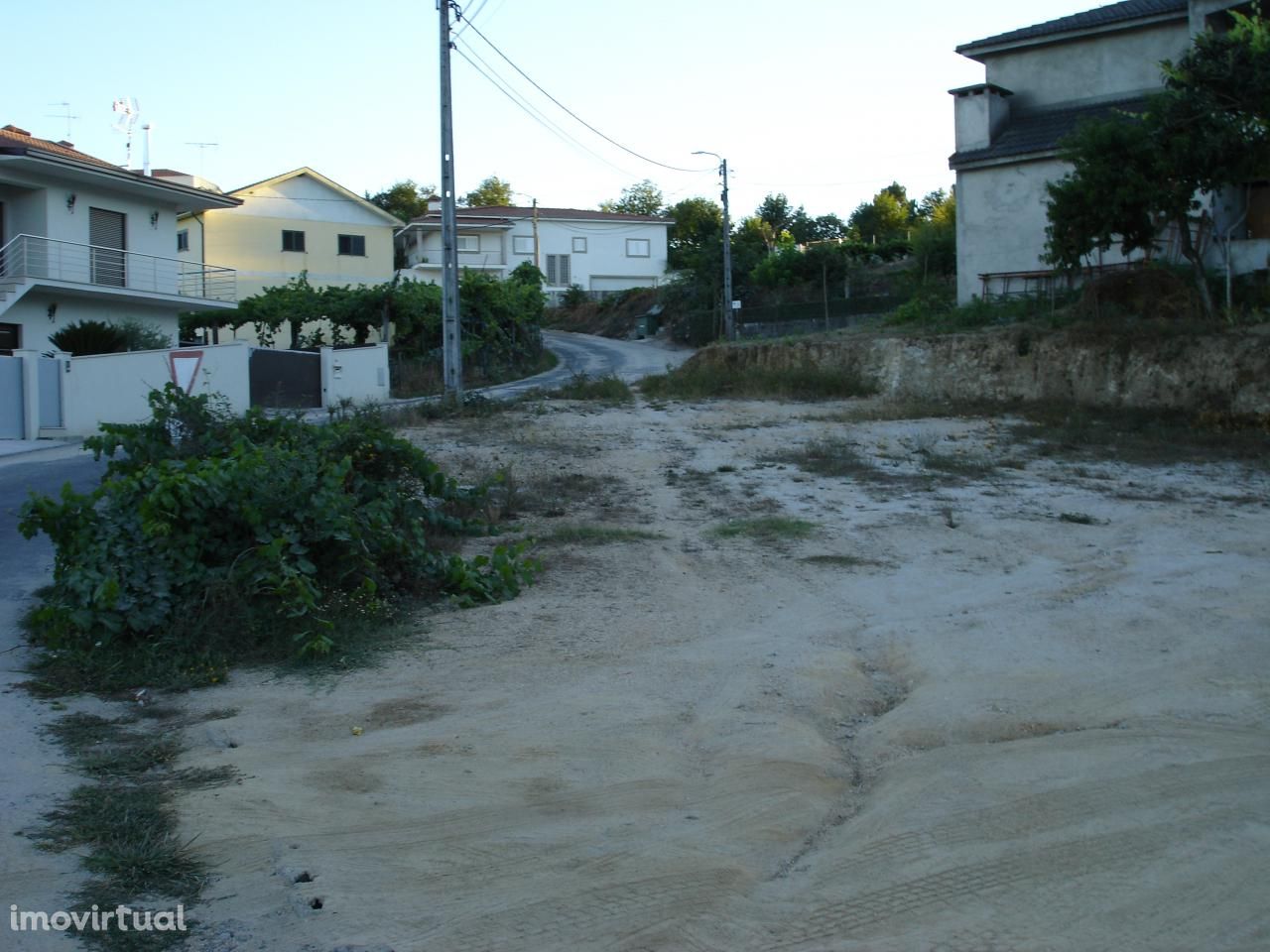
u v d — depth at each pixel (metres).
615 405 26.00
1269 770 5.86
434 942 4.21
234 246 47.81
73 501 8.71
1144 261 25.97
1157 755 6.11
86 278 31.84
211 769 6.02
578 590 10.31
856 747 6.55
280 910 4.46
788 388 27.36
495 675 7.84
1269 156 22.11
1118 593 9.86
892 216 74.00
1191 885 4.59
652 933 4.28
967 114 30.58
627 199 95.62
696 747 6.44
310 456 9.91
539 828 5.30
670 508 14.47
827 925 4.34
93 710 7.09
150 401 11.59
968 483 15.93
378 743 6.48
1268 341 21.62
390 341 40.50
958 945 4.15
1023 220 29.56
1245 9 25.70
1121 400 23.17
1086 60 30.55
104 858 4.84
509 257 65.81
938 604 9.73
